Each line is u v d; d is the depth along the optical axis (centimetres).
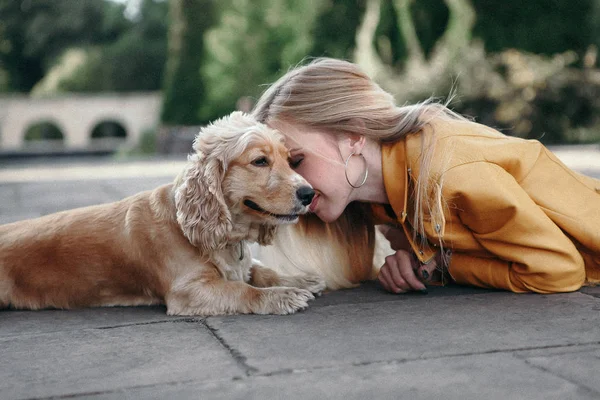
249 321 271
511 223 283
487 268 303
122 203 320
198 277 294
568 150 1529
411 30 1923
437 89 1778
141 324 276
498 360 209
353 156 307
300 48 2167
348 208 340
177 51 2369
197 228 286
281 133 303
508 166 297
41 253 313
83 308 313
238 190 287
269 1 2239
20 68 4619
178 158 1952
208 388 195
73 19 4547
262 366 212
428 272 309
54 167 1670
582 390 183
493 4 1877
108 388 199
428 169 289
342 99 301
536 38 1886
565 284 288
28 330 274
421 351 221
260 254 379
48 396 194
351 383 194
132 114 3088
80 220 319
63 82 4091
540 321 251
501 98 1781
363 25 1983
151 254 300
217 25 2316
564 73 1800
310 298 292
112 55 4122
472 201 282
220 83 2302
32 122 3044
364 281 352
